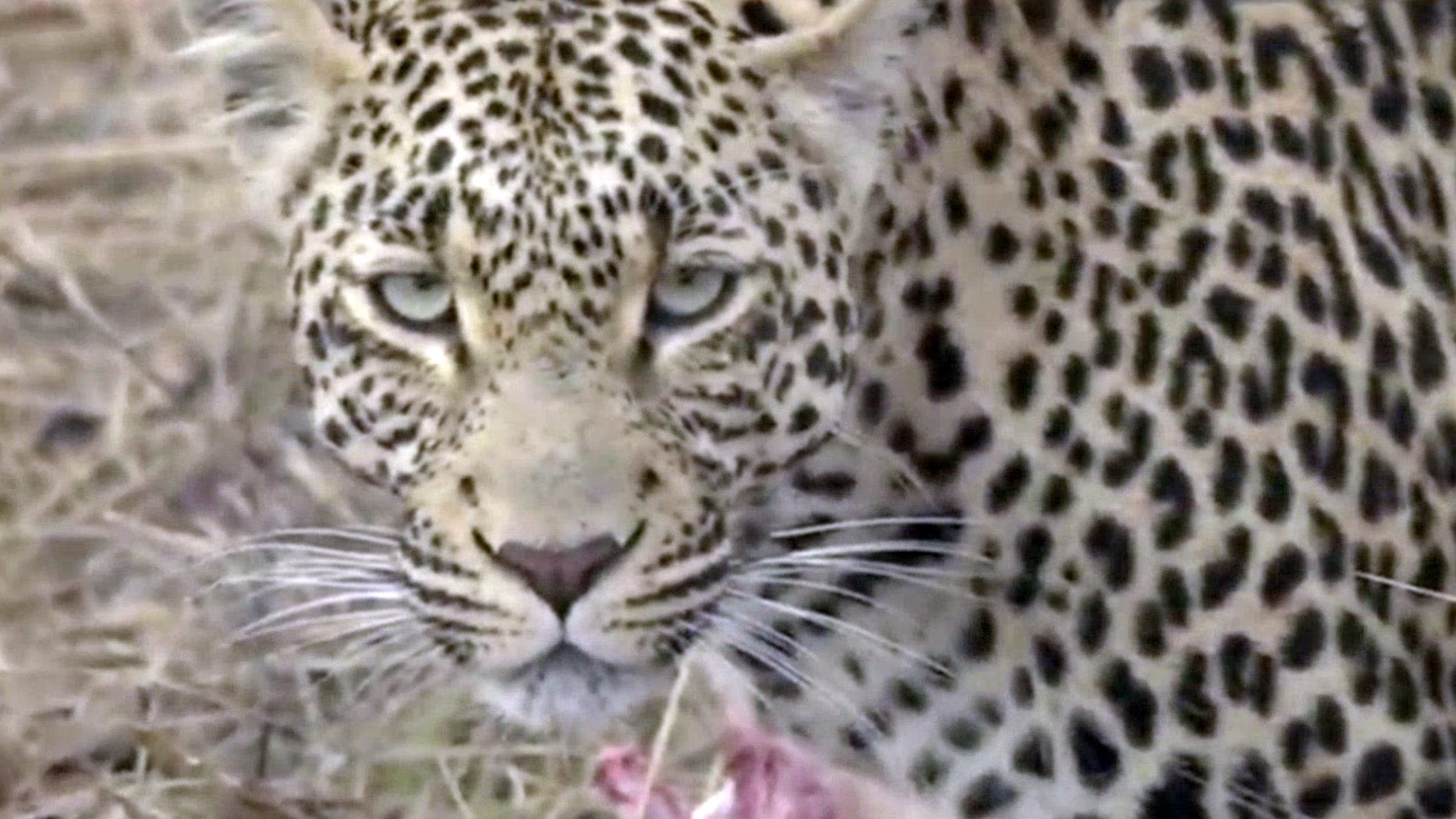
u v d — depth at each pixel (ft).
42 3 49.78
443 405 31.19
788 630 33.53
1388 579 34.42
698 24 31.12
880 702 34.24
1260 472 33.78
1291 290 34.14
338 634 37.78
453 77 30.78
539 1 30.94
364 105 31.14
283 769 42.04
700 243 30.78
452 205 30.58
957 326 33.17
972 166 33.17
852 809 36.04
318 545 40.73
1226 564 33.68
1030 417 33.42
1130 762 34.06
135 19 49.60
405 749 41.88
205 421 44.55
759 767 36.40
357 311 31.30
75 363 46.14
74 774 42.01
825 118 31.50
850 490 33.12
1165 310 33.76
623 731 42.01
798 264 31.27
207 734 42.16
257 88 31.83
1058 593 33.68
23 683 42.70
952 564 33.53
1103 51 34.04
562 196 30.40
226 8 31.96
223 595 42.88
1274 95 34.58
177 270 46.78
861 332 32.48
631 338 30.86
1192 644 33.76
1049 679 33.91
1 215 47.47
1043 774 34.24
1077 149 33.73
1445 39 35.91
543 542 30.53
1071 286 33.50
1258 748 33.96
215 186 47.21
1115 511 33.60
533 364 30.66
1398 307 34.78
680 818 38.91
